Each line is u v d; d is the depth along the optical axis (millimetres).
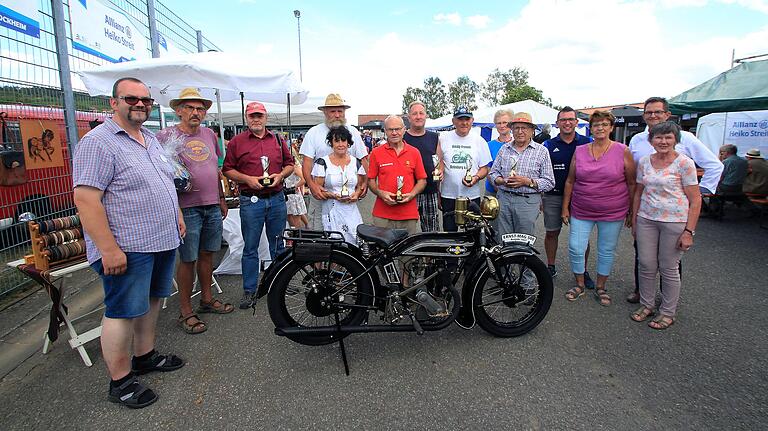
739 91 7996
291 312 3627
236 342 3318
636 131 15578
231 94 7383
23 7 4055
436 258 3160
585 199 3914
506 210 4195
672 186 3318
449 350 3166
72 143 4711
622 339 3283
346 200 3918
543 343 3244
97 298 4203
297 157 8312
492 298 3459
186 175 3291
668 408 2467
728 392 2602
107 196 2400
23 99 4188
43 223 3123
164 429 2365
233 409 2523
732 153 7754
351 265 3129
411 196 3865
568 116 4199
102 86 4641
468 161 4402
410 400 2584
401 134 3797
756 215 7910
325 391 2686
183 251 3391
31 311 3900
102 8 5707
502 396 2607
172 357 2975
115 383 2555
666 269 3408
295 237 3061
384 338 3363
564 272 4844
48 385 2775
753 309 3766
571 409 2477
